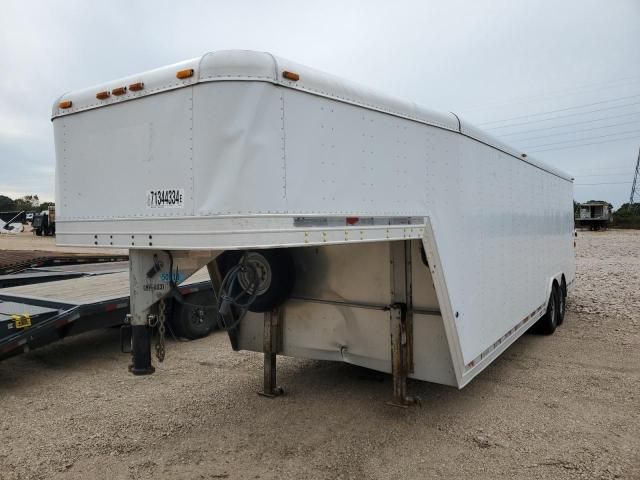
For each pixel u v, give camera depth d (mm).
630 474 3373
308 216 2902
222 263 4578
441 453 3705
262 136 2682
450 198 4211
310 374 5621
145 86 3025
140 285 3227
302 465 3557
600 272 14961
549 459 3594
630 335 7312
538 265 6758
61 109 3584
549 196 7441
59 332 5801
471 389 5043
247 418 4395
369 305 4457
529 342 7016
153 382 5426
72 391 5195
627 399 4742
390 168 3535
